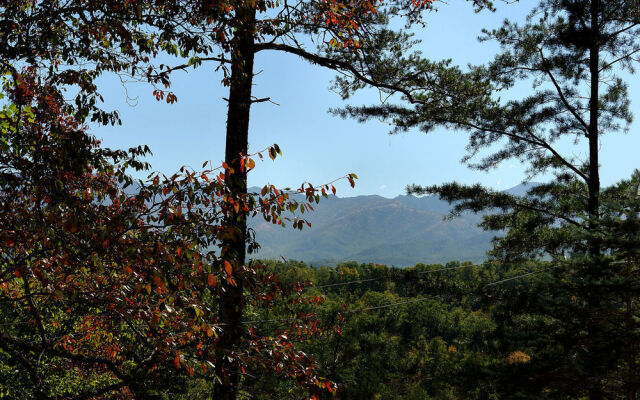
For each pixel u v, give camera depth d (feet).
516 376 34.50
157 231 14.79
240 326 19.81
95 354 25.48
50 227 14.33
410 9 30.42
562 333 34.17
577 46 40.01
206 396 43.01
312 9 25.75
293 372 17.16
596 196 40.83
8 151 15.17
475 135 45.21
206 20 18.89
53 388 31.32
